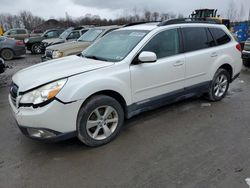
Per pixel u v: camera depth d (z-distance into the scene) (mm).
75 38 12547
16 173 2977
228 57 5168
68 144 3615
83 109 3270
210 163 3061
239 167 2959
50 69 3580
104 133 3564
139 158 3223
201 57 4625
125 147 3502
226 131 3922
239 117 4465
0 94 6422
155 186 2686
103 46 4363
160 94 4152
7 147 3582
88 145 3463
